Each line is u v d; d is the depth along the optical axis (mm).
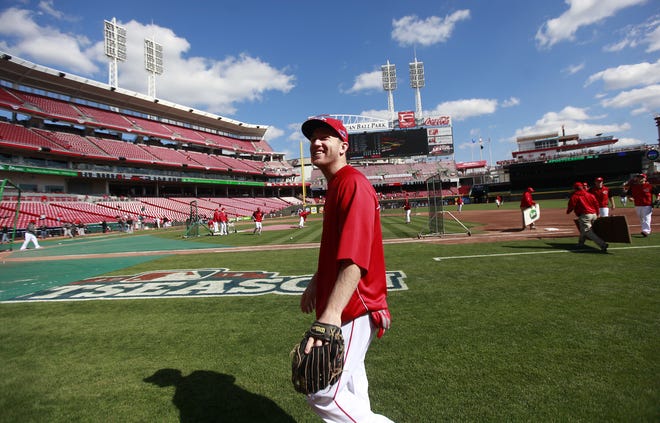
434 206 13898
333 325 1395
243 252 12008
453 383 2602
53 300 5941
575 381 2557
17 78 39500
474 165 77688
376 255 1698
